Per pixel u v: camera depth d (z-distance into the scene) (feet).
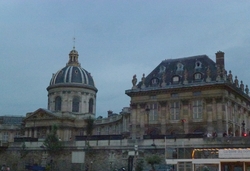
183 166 91.97
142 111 178.09
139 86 186.91
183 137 139.54
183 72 177.17
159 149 142.20
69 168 161.89
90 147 158.30
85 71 285.02
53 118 247.70
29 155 174.29
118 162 150.82
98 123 255.29
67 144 165.27
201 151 97.45
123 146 151.23
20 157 176.35
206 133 157.48
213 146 128.98
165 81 177.99
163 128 170.81
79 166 159.63
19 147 178.29
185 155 130.21
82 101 271.49
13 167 177.06
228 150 86.99
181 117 168.25
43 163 168.96
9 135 281.54
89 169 156.66
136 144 148.36
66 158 163.84
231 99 169.48
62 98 268.62
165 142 131.64
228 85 162.40
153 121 174.50
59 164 164.76
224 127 158.30
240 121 180.24
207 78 164.76
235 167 86.33
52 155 167.22
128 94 183.01
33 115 255.09
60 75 276.21
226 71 171.63
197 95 166.40
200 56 180.55
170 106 172.04
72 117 254.06
